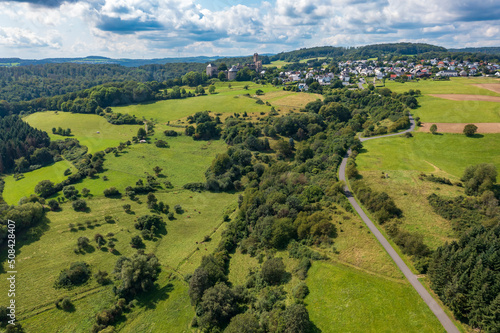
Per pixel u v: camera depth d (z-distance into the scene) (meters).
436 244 62.75
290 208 82.44
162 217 97.56
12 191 111.75
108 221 92.12
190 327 59.12
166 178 124.19
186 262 78.00
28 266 72.56
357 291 55.28
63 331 58.25
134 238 83.50
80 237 81.94
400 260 60.78
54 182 116.19
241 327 50.22
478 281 45.84
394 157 108.69
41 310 61.47
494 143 106.94
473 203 71.69
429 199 77.56
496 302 42.34
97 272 72.06
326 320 51.50
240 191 118.38
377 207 76.25
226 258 77.19
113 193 106.81
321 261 64.31
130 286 66.56
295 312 49.44
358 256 63.44
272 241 74.44
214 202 109.88
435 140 117.88
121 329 59.34
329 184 92.44
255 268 70.94
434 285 52.34
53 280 68.94
